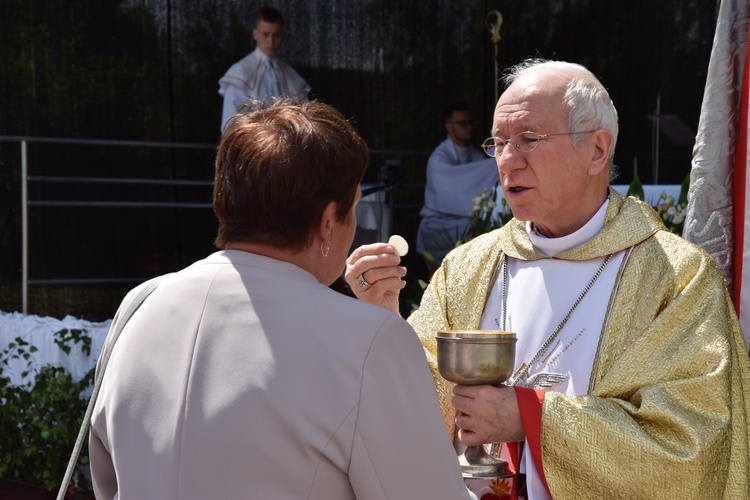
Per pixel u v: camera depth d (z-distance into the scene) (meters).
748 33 2.44
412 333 1.49
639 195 3.82
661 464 1.87
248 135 1.53
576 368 2.13
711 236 2.48
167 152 10.58
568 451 1.93
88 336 4.82
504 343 1.91
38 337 4.91
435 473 1.43
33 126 10.22
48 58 10.20
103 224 10.11
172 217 10.33
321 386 1.39
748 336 2.43
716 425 1.91
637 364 2.02
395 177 6.18
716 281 2.11
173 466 1.41
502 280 2.35
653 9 11.06
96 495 1.65
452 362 1.92
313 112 1.58
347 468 1.38
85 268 10.04
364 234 6.06
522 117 2.14
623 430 1.91
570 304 2.20
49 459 4.26
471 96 11.33
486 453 2.09
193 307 1.51
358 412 1.38
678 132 10.69
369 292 2.09
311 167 1.50
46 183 10.11
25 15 10.10
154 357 1.50
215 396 1.42
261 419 1.39
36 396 4.35
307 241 1.53
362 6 11.03
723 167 2.48
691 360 1.99
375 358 1.41
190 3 10.58
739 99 2.47
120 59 10.44
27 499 4.30
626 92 11.19
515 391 1.99
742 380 2.06
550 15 11.22
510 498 2.12
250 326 1.45
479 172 7.60
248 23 10.75
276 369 1.41
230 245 1.57
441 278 2.47
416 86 11.23
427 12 11.16
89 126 10.38
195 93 10.67
